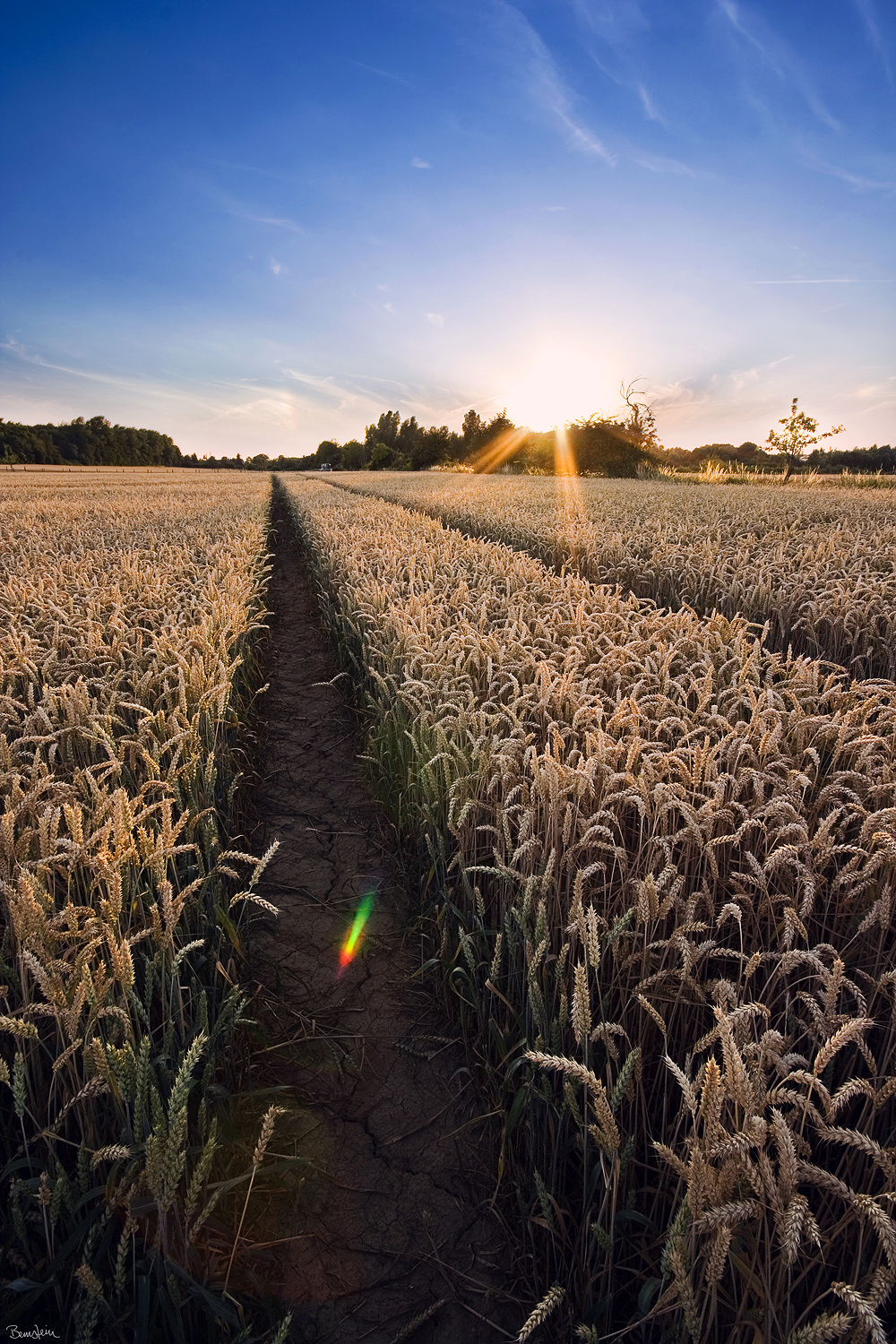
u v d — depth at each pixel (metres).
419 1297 2.31
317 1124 2.92
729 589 8.48
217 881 3.47
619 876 3.06
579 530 13.59
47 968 2.00
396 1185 2.67
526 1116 2.52
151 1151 1.67
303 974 3.79
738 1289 1.89
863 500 22.91
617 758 3.20
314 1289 2.33
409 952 3.96
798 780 2.96
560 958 2.25
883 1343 1.23
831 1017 1.86
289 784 6.08
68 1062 2.13
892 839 2.33
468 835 3.47
